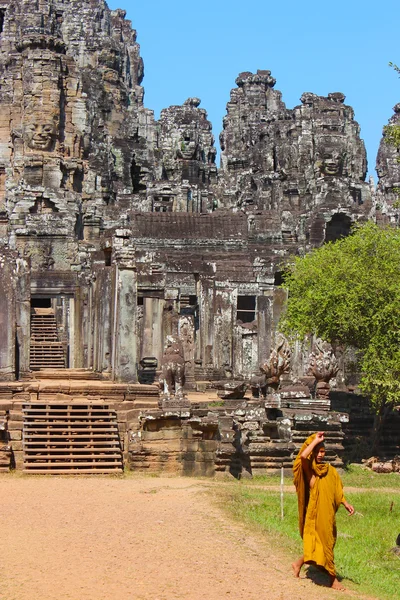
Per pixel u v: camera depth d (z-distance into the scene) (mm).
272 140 130125
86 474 44062
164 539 29422
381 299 58844
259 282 72875
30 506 34469
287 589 25891
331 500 27281
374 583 28625
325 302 60219
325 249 67562
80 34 133000
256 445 48688
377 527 37406
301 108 127500
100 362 58125
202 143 137625
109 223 101062
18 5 125312
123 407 49000
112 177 120812
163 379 47469
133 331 53156
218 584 25500
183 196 116125
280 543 30266
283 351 54062
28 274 55844
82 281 71562
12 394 49031
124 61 142000
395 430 61750
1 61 124688
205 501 36000
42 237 89688
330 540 27203
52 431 46156
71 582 24922
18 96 103938
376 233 64875
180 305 77562
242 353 73812
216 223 101938
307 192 121562
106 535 29703
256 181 128125
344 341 61094
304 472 27609
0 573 25500
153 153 132250
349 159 123000
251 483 45656
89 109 104125
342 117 119750
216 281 74312
